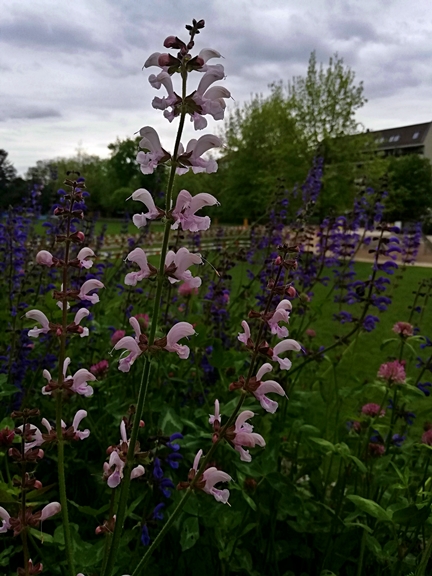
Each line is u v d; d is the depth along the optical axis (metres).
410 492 4.02
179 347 2.21
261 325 2.38
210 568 3.47
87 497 4.09
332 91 31.05
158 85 2.17
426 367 4.65
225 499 2.23
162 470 3.20
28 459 2.22
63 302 2.44
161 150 2.25
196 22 2.12
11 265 5.86
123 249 9.03
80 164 59.03
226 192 37.22
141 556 3.41
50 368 4.79
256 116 37.28
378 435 4.41
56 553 3.24
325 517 3.93
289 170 30.16
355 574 3.68
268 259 5.38
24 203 7.83
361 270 16.23
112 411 3.96
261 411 4.49
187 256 2.19
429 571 3.49
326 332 10.21
